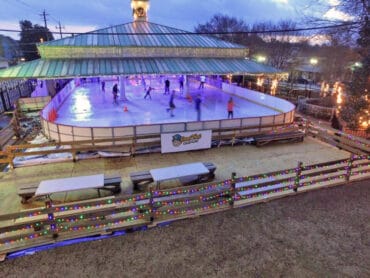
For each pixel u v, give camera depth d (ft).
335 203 28.89
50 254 21.50
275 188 29.14
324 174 33.35
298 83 161.17
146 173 30.81
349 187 32.22
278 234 24.08
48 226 23.76
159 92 89.45
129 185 31.91
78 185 26.71
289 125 50.88
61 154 40.22
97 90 93.20
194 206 26.11
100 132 41.68
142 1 74.18
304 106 85.30
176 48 63.87
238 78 135.85
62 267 20.29
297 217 26.48
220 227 24.94
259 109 68.08
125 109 63.26
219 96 85.81
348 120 51.57
